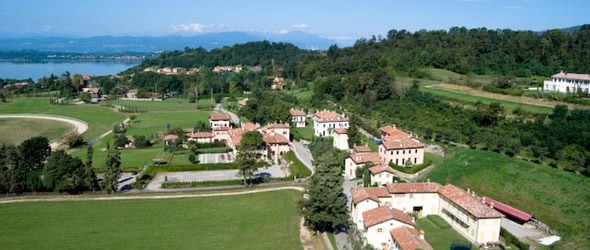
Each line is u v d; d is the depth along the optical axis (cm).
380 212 8138
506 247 7875
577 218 8481
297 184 11700
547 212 8956
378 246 7900
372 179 11012
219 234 8662
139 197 10744
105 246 8131
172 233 8706
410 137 14062
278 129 17038
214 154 15712
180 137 17088
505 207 9200
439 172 11769
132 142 17300
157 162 14212
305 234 8625
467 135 14150
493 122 14500
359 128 18000
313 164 13375
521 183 10212
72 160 11056
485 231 8006
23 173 10844
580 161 10294
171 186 11462
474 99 17362
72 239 8419
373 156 12462
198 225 9100
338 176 9125
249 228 8950
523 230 8556
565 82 17800
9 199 10488
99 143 17950
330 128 17975
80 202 10381
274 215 9606
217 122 19962
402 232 7481
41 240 8375
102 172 13100
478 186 10562
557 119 13050
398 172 12394
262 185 11681
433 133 15225
